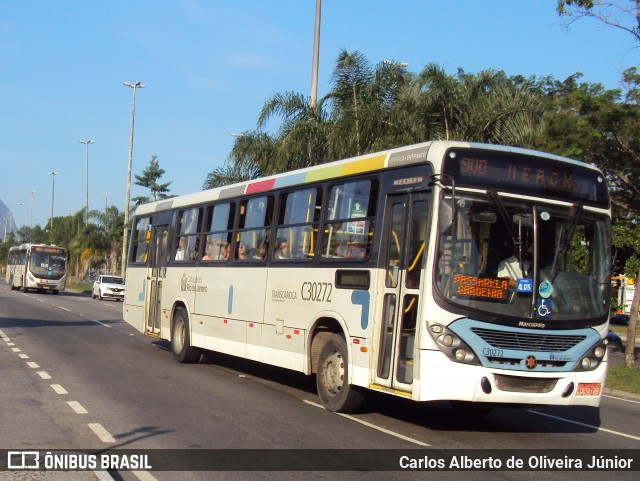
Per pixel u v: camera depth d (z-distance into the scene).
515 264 8.79
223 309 13.66
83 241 65.62
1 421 8.92
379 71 22.62
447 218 8.60
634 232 26.47
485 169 8.88
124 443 8.05
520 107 20.88
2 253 127.69
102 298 47.12
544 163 9.15
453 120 21.25
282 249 11.96
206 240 14.80
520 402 8.62
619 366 18.38
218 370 14.57
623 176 23.83
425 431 9.49
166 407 10.23
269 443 8.30
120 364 14.74
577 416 11.62
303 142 22.53
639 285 18.14
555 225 9.06
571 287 9.04
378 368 9.44
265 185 12.77
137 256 18.45
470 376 8.43
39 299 42.44
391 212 9.58
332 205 10.80
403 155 9.47
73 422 8.99
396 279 9.29
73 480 6.57
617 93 23.17
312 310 10.91
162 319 16.41
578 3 16.14
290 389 12.48
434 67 21.42
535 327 8.70
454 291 8.55
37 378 12.38
